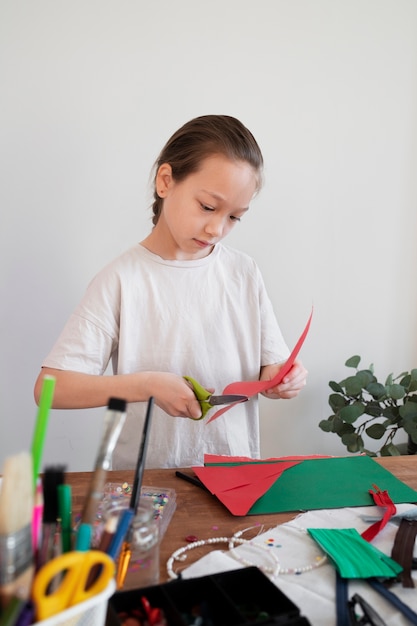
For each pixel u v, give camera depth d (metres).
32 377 1.61
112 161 1.56
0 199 1.51
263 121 1.65
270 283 1.73
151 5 1.53
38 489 0.44
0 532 0.36
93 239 1.58
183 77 1.58
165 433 1.10
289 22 1.63
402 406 1.57
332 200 1.74
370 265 1.81
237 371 1.17
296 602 0.56
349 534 0.68
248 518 0.73
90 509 0.44
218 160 0.92
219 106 1.61
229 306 1.17
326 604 0.55
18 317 1.57
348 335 1.83
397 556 0.63
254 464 0.89
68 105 1.51
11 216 1.52
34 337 1.59
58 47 1.49
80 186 1.55
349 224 1.77
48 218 1.55
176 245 1.12
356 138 1.73
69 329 1.04
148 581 0.55
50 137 1.51
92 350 1.03
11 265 1.54
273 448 1.81
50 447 1.63
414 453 1.72
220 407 1.13
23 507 0.37
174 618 0.46
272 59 1.63
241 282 1.18
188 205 0.95
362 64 1.70
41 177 1.52
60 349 1.01
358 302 1.82
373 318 1.84
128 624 0.47
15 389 1.60
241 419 1.17
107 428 0.45
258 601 0.52
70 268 1.58
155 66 1.55
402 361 1.90
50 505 0.45
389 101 1.74
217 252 1.18
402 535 0.67
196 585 0.51
